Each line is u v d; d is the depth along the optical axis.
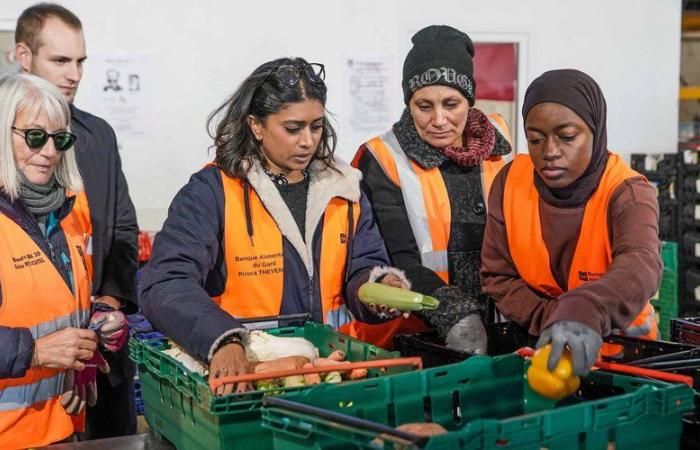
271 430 1.56
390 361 1.68
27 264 2.05
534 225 2.06
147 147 4.26
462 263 2.47
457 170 2.48
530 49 4.80
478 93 4.78
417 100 2.39
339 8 4.46
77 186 2.21
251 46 4.36
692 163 4.36
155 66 4.21
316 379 1.72
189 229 2.05
